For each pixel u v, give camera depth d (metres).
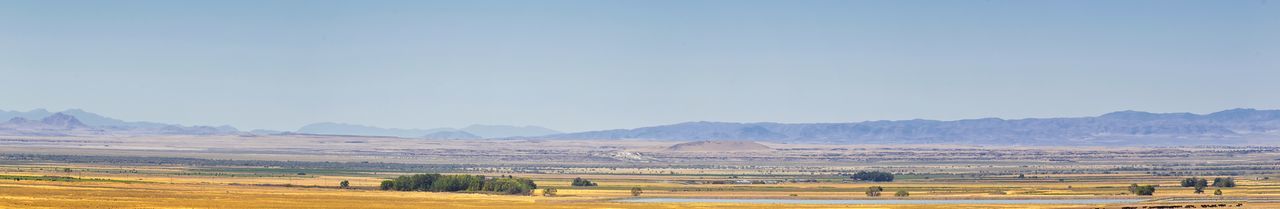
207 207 185.75
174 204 190.25
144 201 195.12
